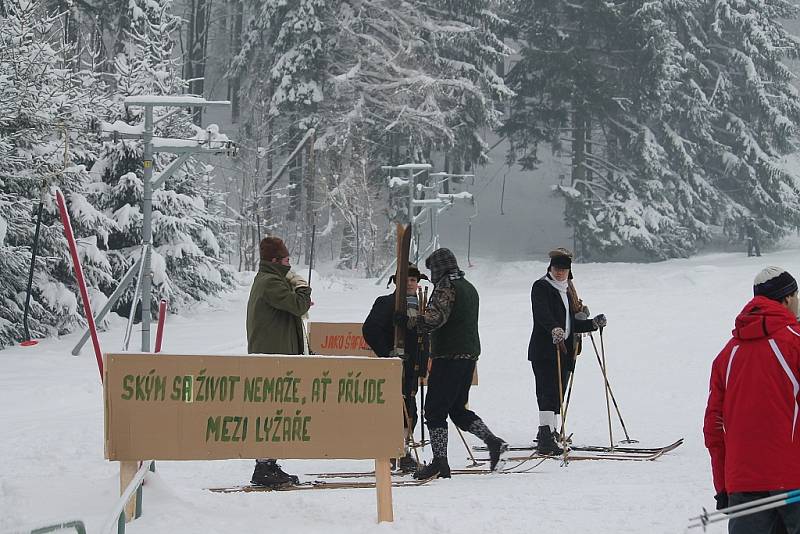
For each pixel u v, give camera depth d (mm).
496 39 98375
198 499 11938
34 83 40500
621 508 11789
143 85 53375
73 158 44750
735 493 7953
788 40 108562
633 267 77875
